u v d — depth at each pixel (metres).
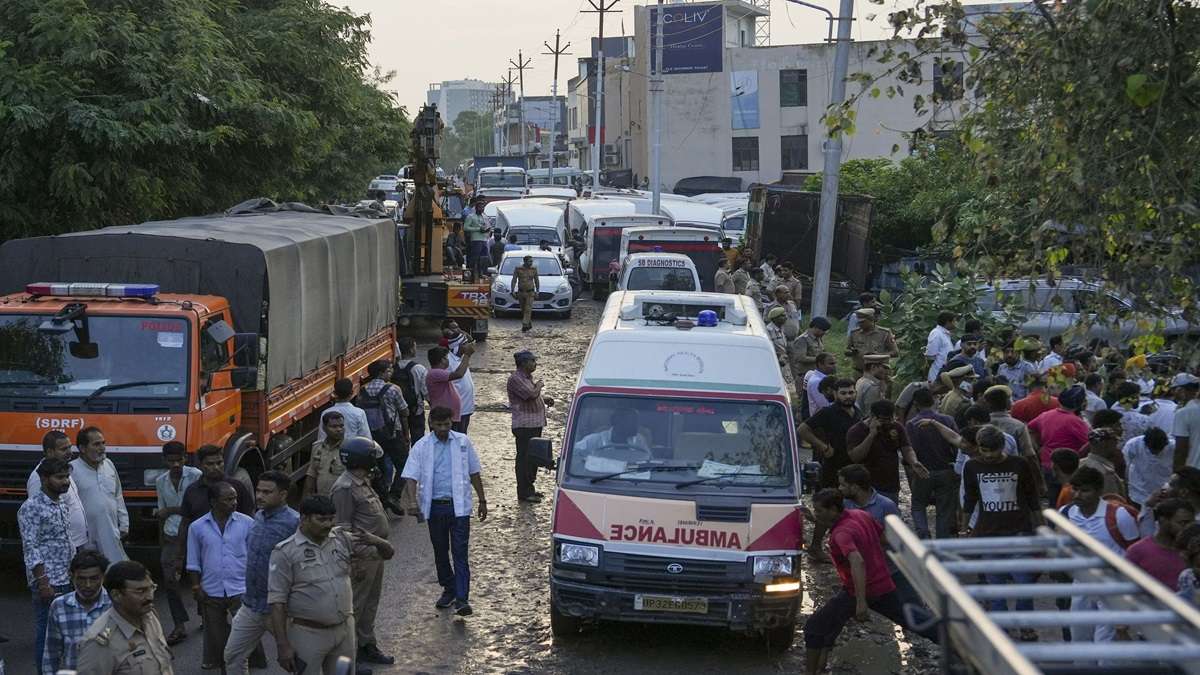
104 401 10.48
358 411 12.11
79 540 8.88
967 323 17.30
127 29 16.72
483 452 16.44
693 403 9.84
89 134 15.70
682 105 66.44
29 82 15.55
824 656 8.54
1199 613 3.06
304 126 20.73
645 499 9.23
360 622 9.01
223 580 8.56
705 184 63.22
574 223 43.50
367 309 16.75
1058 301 7.65
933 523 12.91
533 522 13.10
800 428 11.51
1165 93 7.06
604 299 35.38
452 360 15.37
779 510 9.20
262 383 11.91
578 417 9.84
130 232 12.02
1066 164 7.18
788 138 66.00
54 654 6.98
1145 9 7.09
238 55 22.53
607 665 9.11
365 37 26.95
